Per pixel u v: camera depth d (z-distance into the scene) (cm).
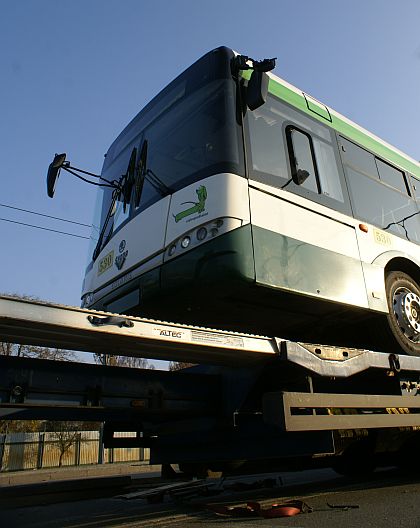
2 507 393
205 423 418
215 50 500
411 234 625
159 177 499
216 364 396
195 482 662
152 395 373
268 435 398
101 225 591
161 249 453
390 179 635
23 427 2230
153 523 400
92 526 418
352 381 441
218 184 420
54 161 523
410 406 457
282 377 398
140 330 308
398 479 583
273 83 519
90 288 560
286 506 402
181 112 509
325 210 494
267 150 467
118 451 1984
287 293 423
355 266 499
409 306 551
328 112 582
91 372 347
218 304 452
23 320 265
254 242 407
